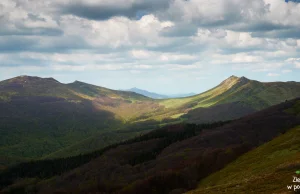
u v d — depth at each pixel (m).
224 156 168.75
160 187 156.38
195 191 74.12
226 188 66.75
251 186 61.22
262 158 111.12
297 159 77.00
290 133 139.75
